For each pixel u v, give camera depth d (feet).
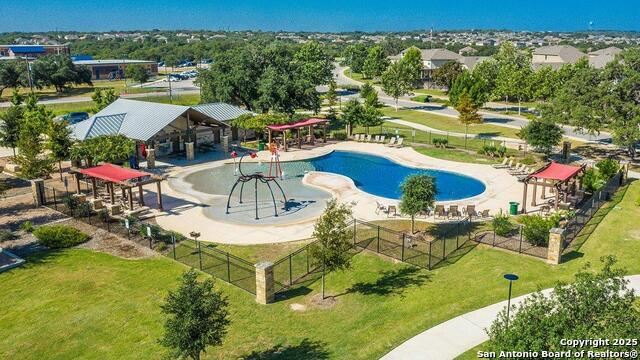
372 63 419.95
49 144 131.13
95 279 78.13
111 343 61.87
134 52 640.58
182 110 155.22
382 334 60.49
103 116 156.87
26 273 80.53
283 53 248.93
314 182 132.77
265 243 91.61
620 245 84.23
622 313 37.58
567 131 191.72
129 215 104.73
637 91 136.56
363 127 206.08
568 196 111.65
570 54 384.68
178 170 145.28
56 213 108.06
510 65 301.43
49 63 351.87
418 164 151.43
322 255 68.18
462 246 85.61
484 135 192.44
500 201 113.80
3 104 288.92
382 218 103.50
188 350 49.93
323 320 65.05
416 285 72.90
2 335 64.13
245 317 66.39
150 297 72.33
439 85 352.28
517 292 68.39
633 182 124.77
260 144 171.01
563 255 80.33
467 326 60.70
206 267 81.05
